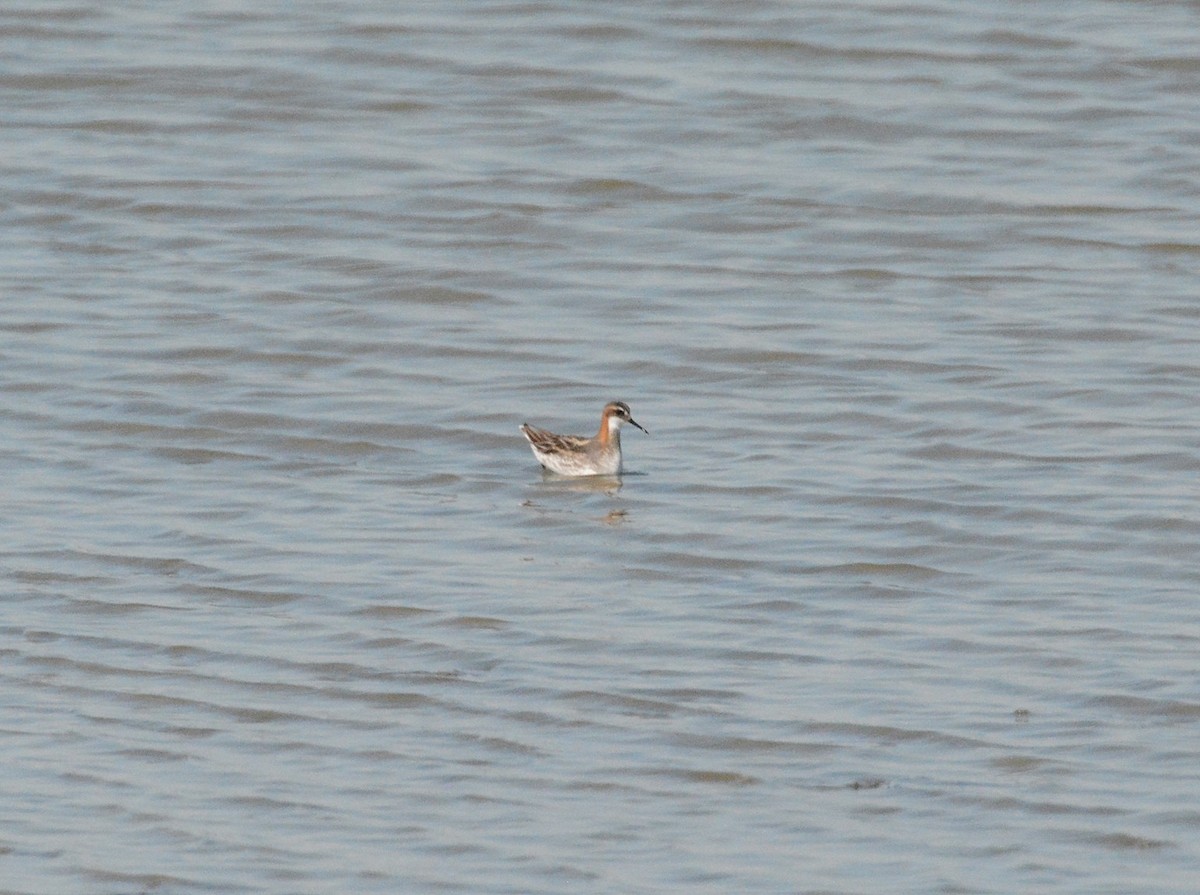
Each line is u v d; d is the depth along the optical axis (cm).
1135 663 2052
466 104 4072
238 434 2808
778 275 3388
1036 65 4134
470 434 2822
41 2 4522
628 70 4172
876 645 2122
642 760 1866
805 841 1712
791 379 2981
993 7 4397
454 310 3269
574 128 3956
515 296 3319
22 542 2406
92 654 2100
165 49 4309
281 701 1994
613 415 2653
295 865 1677
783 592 2275
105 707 1981
